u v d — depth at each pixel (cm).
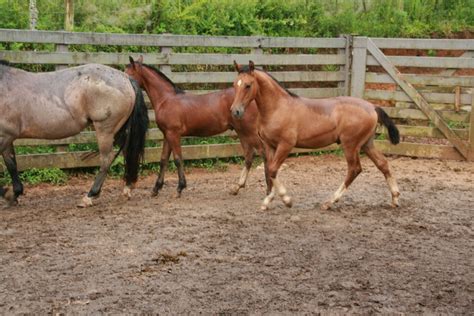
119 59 895
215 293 464
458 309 448
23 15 1005
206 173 934
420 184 866
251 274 505
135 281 486
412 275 512
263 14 1195
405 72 1311
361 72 1091
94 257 541
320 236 613
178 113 754
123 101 709
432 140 1142
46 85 694
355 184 860
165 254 544
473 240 616
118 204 735
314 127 695
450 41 1034
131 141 732
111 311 432
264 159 768
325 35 1248
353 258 550
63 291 465
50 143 852
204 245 577
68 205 730
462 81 1031
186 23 1098
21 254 546
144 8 1083
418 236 623
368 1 1390
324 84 1178
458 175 936
